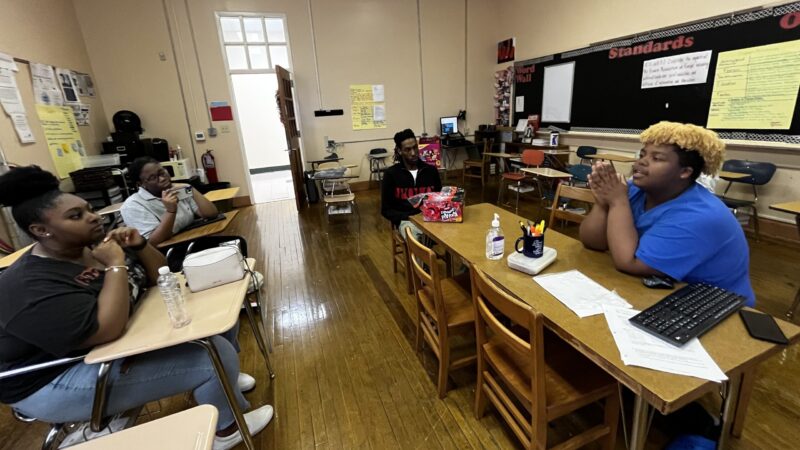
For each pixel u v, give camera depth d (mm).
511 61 6230
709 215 1088
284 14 5219
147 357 1216
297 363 1977
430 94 6402
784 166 3172
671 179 1162
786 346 867
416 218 2123
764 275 2631
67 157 3574
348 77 5805
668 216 1163
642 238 1211
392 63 6020
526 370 1259
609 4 4445
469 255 1540
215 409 762
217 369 1188
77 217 1114
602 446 1315
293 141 5184
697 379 787
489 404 1613
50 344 994
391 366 1916
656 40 3930
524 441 1209
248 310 1786
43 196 1070
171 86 4926
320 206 5379
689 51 3648
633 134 4352
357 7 5598
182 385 1239
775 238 3297
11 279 1010
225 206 3904
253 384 1803
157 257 1506
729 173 3307
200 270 1337
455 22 6234
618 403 1206
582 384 1174
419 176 2734
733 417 1358
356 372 1884
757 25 3123
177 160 4492
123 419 1307
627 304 1081
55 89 3576
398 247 3113
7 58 2875
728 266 1146
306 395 1741
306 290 2812
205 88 5078
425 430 1514
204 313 1201
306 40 5434
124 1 4535
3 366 1048
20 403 1093
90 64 4516
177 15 4766
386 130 6277
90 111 4301
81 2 4371
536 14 5570
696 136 1094
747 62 3230
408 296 2654
